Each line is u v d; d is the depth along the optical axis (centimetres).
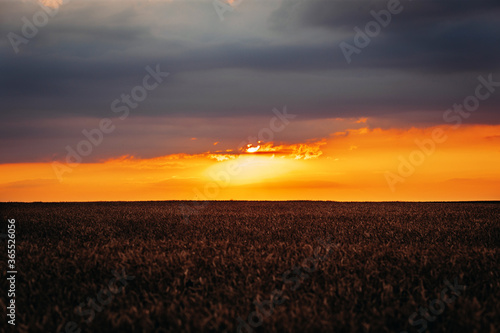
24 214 2603
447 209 3161
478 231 1909
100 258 1131
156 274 996
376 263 1084
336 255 1204
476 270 1035
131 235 1839
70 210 2986
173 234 1822
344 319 759
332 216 2539
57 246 1366
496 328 729
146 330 725
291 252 1268
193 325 733
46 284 972
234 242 1535
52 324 754
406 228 1967
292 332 711
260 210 3066
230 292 881
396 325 769
